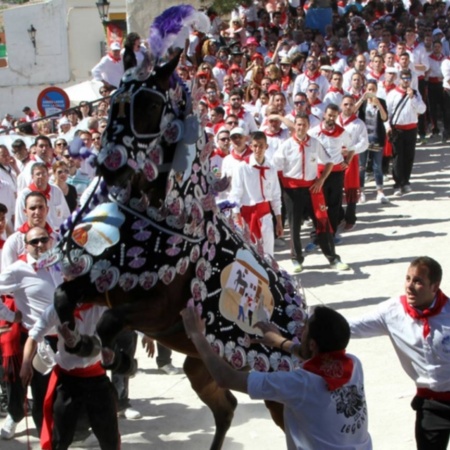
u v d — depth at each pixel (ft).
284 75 56.44
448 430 17.67
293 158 36.58
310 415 14.53
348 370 14.70
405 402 24.64
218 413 20.80
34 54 107.65
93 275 16.19
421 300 17.24
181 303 17.13
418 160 59.47
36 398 21.53
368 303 33.22
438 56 62.95
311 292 34.86
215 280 17.70
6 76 107.86
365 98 45.93
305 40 67.36
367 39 67.10
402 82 49.80
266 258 19.85
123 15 96.07
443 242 41.22
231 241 18.31
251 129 46.01
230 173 32.73
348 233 43.98
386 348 28.76
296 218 37.19
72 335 16.51
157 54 16.21
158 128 16.20
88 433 22.61
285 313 19.17
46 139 36.94
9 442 23.49
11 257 23.12
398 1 75.36
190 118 16.56
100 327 16.22
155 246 16.46
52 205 31.14
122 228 16.40
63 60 108.06
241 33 66.64
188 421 24.63
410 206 48.39
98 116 46.37
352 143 42.86
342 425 14.58
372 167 51.37
